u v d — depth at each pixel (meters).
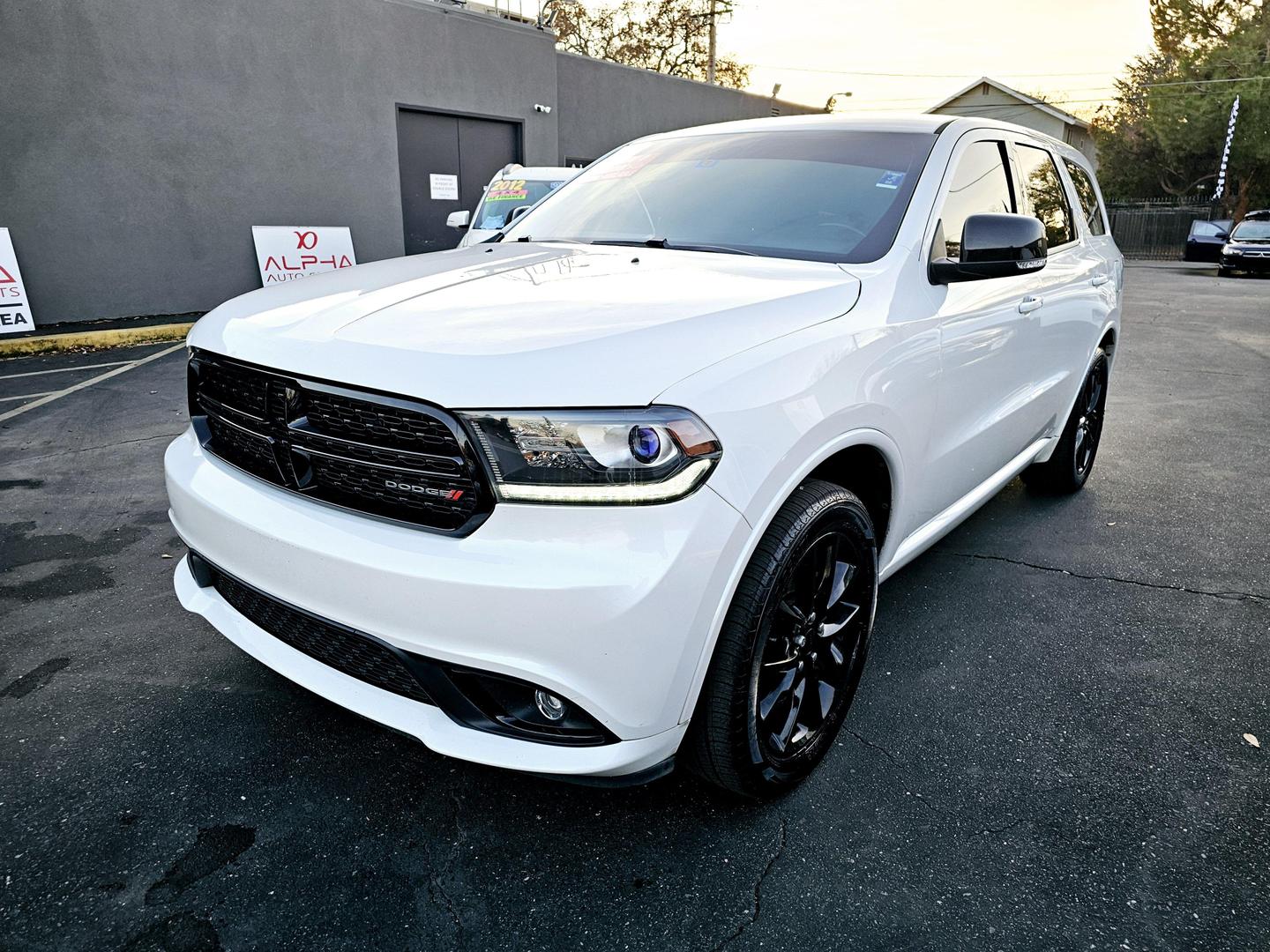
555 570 1.63
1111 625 3.15
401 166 13.45
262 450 2.02
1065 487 4.49
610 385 1.66
